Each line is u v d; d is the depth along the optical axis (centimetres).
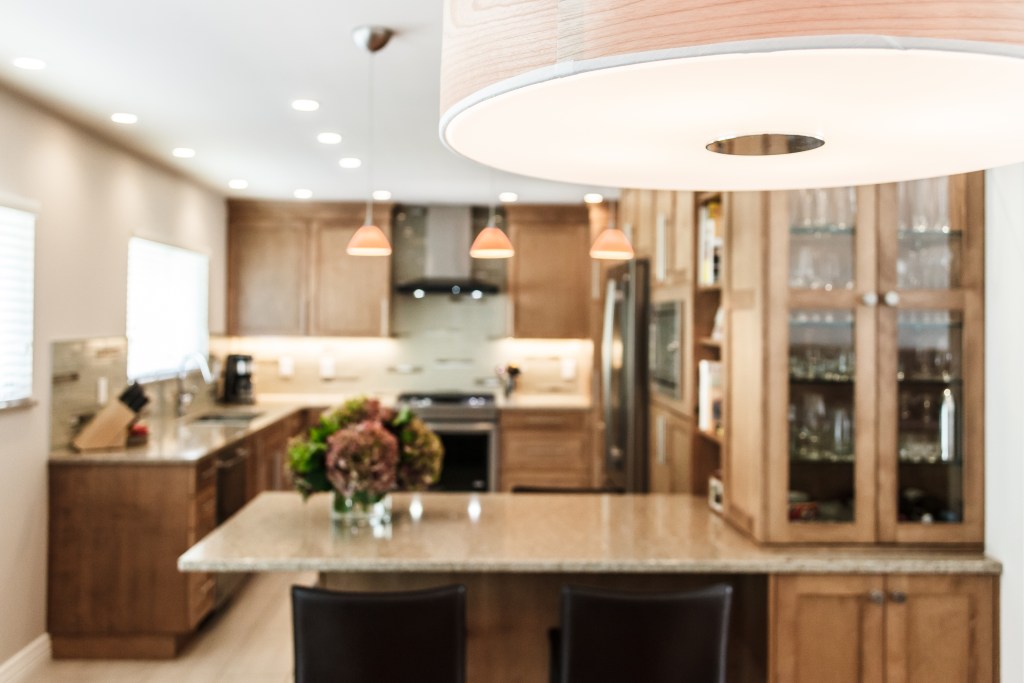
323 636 222
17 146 369
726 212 308
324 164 530
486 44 69
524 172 104
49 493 410
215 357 666
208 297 641
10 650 376
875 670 267
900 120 76
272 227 689
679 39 58
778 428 276
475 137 84
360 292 691
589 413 672
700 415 360
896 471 278
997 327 272
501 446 674
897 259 278
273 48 308
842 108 72
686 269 379
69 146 418
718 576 301
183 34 293
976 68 60
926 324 279
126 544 414
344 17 277
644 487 468
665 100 69
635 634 226
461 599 226
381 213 690
